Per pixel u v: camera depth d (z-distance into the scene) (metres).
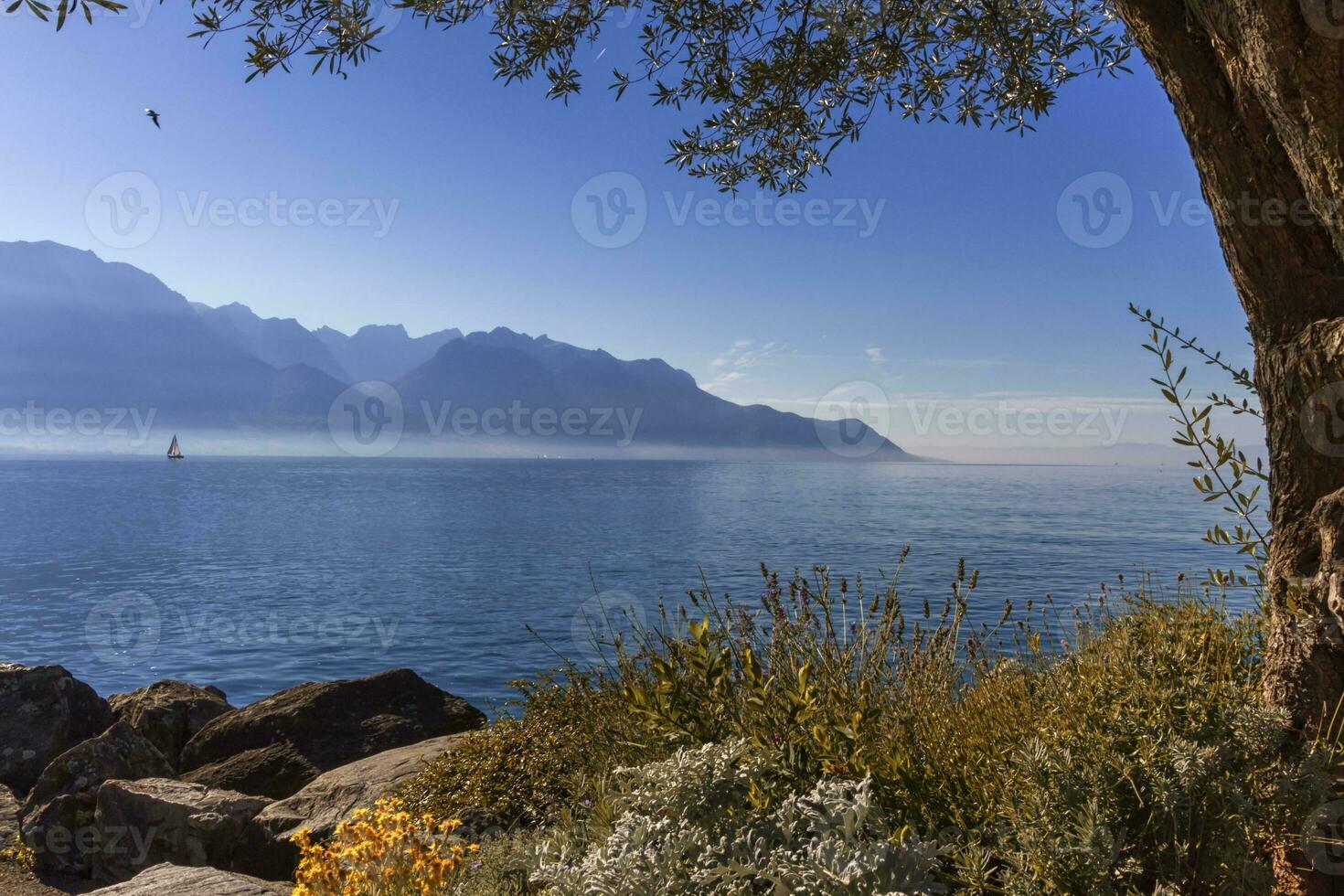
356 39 4.82
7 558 65.69
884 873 2.31
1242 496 3.44
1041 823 2.49
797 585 4.57
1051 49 5.82
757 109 6.20
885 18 5.61
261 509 123.81
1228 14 2.80
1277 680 2.95
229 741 9.90
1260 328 3.18
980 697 3.84
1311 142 2.66
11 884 6.62
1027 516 104.06
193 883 4.18
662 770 3.05
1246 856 2.37
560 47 5.83
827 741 3.19
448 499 152.75
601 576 51.69
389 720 10.14
